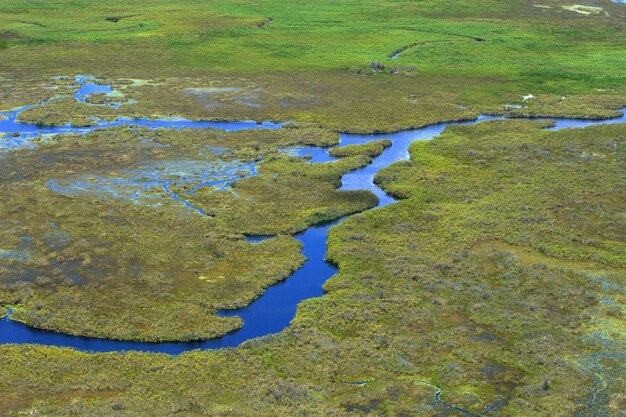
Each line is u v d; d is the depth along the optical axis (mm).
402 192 51469
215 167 56125
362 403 28062
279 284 38625
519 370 30469
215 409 27453
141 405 27516
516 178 54594
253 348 31703
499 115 73812
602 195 51281
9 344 31766
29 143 60906
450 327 33875
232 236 43688
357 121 69312
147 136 63156
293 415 27062
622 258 40906
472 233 44250
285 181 53125
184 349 32438
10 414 26812
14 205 47500
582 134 65938
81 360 30688
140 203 48531
